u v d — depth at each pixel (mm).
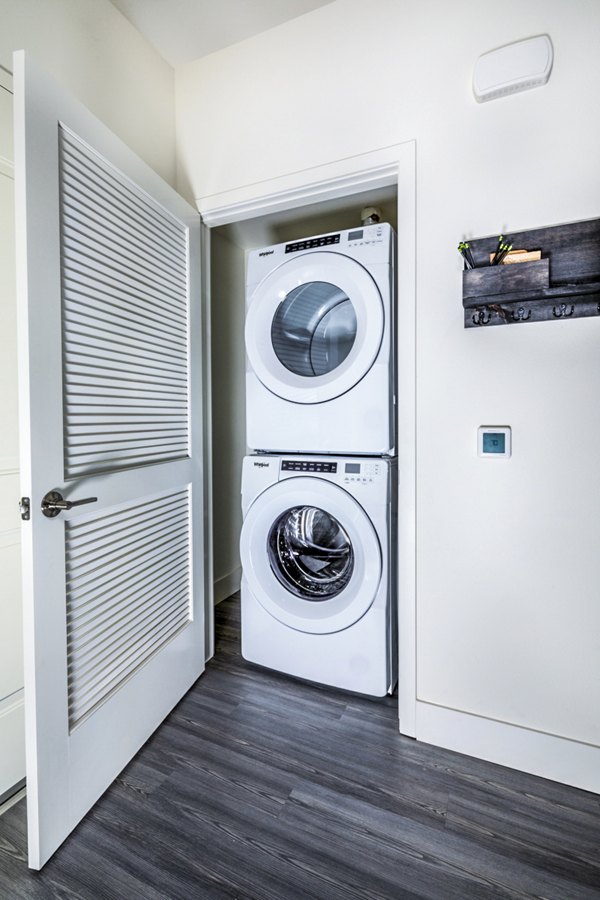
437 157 1391
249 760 1376
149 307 1480
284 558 1872
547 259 1239
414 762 1374
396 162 1453
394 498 1642
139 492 1395
